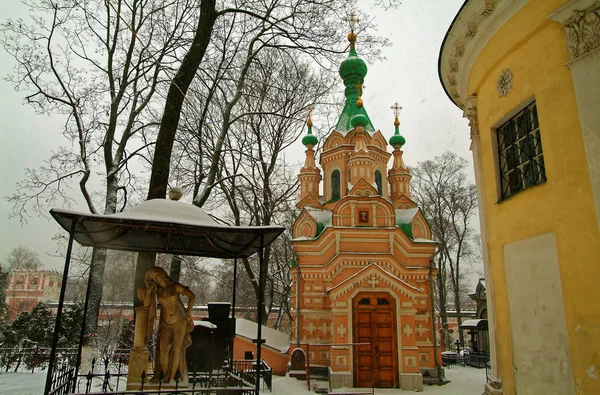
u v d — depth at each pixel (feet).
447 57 33.60
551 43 23.09
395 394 55.98
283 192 79.92
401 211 79.10
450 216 114.01
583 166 20.40
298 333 67.56
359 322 61.41
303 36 45.68
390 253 70.23
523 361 23.86
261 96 60.75
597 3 20.36
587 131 20.18
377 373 59.88
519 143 26.35
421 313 68.64
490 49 28.19
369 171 76.38
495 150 28.09
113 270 116.98
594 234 19.63
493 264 27.68
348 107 91.25
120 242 30.58
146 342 26.50
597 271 19.39
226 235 29.12
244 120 70.95
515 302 24.84
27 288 165.89
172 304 26.48
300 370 62.69
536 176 24.38
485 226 29.66
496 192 27.58
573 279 20.48
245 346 67.72
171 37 50.42
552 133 22.29
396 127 94.02
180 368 26.23
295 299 72.59
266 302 93.20
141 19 50.70
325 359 65.92
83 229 25.18
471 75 31.53
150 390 23.91
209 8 39.70
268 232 25.26
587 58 20.56
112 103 49.52
